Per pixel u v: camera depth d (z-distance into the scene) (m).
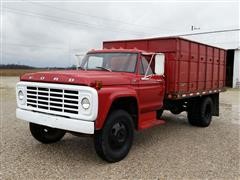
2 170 4.64
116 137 5.11
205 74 8.61
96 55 6.47
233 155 5.68
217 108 9.75
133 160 5.29
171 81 6.94
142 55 6.15
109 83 4.92
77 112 4.67
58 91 4.88
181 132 7.80
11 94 16.78
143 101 5.93
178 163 5.16
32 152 5.61
